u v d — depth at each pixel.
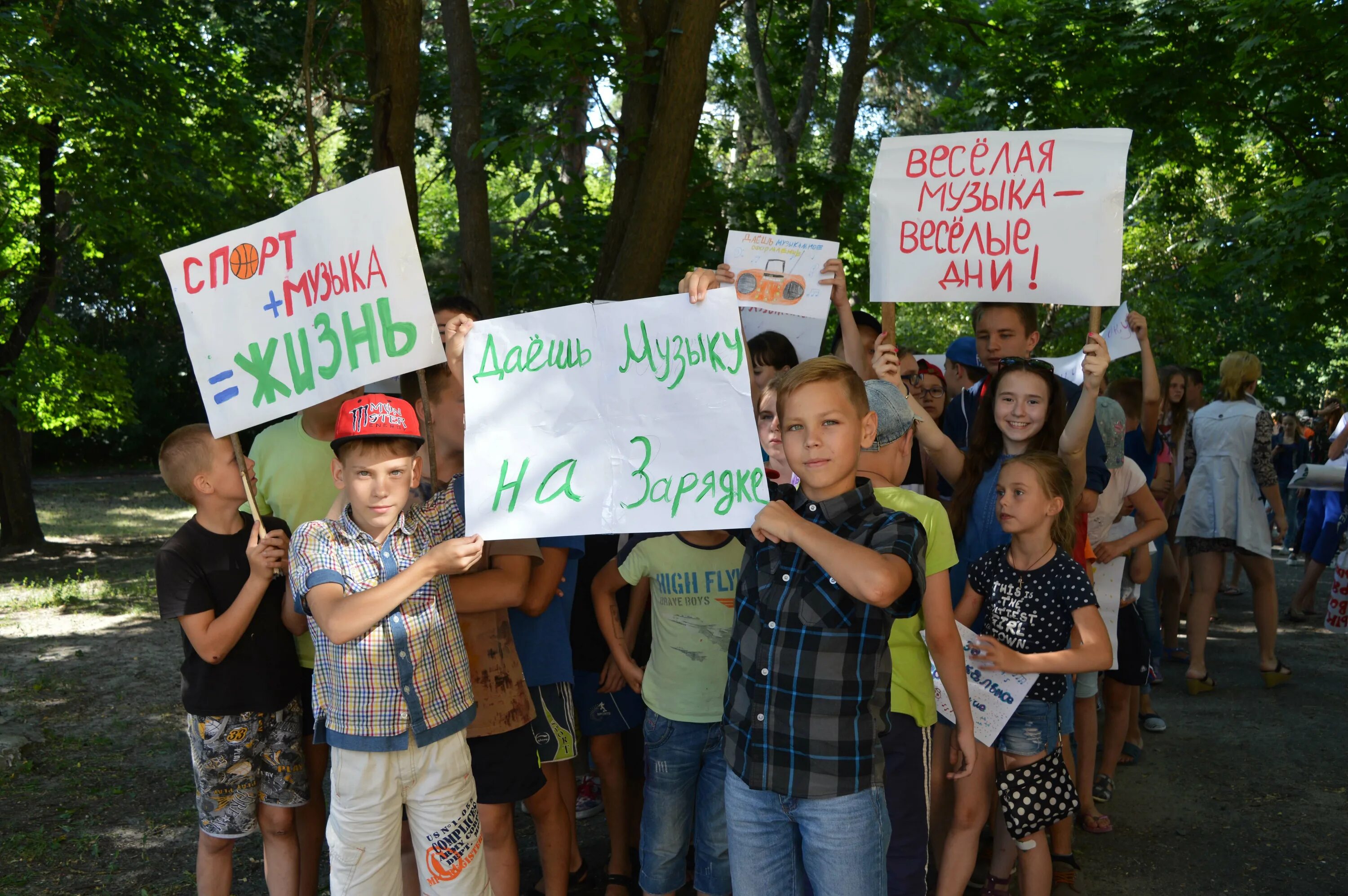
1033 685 3.36
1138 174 14.46
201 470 3.18
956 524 3.83
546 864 3.55
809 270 3.81
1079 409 3.58
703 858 3.23
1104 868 4.10
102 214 14.36
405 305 2.97
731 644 2.64
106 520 20.64
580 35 6.75
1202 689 6.49
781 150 11.77
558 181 8.38
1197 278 12.68
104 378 15.57
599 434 2.80
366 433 2.69
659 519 2.72
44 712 6.41
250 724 3.22
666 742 3.26
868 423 2.61
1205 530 6.54
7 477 15.61
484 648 3.18
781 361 3.65
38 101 10.52
